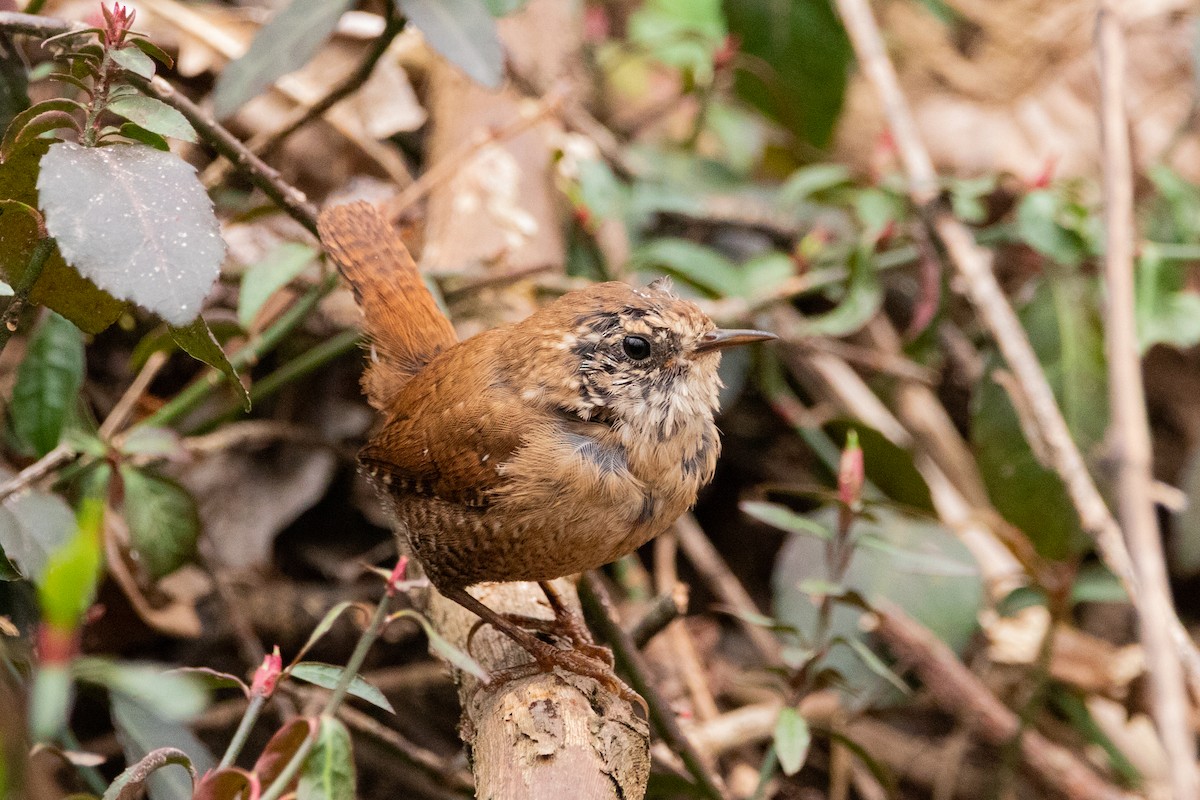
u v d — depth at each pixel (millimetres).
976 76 12836
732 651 10961
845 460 7453
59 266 5582
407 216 9812
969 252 9484
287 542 10156
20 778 3561
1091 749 10328
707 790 7719
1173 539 11883
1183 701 6133
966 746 10430
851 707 9211
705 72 11750
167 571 7648
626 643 7562
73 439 7418
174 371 10102
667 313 6695
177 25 10008
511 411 6516
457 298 9234
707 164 11859
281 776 5156
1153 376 12336
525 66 11070
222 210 9766
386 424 7066
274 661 5691
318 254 8117
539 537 6434
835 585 7332
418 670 9586
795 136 11750
